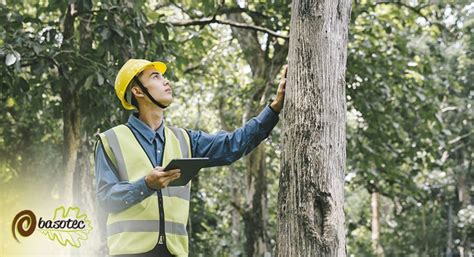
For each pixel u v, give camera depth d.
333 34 3.43
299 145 3.32
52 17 9.84
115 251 3.27
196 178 13.44
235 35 11.35
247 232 10.76
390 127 10.89
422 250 17.84
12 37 6.88
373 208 18.61
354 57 10.23
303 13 3.45
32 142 11.73
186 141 3.52
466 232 17.17
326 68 3.38
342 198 3.31
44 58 6.99
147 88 3.46
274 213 17.11
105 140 3.36
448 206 17.36
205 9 8.42
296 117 3.36
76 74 7.27
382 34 11.41
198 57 12.54
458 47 14.49
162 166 3.38
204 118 15.72
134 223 3.27
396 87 10.57
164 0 10.75
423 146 11.86
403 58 10.95
